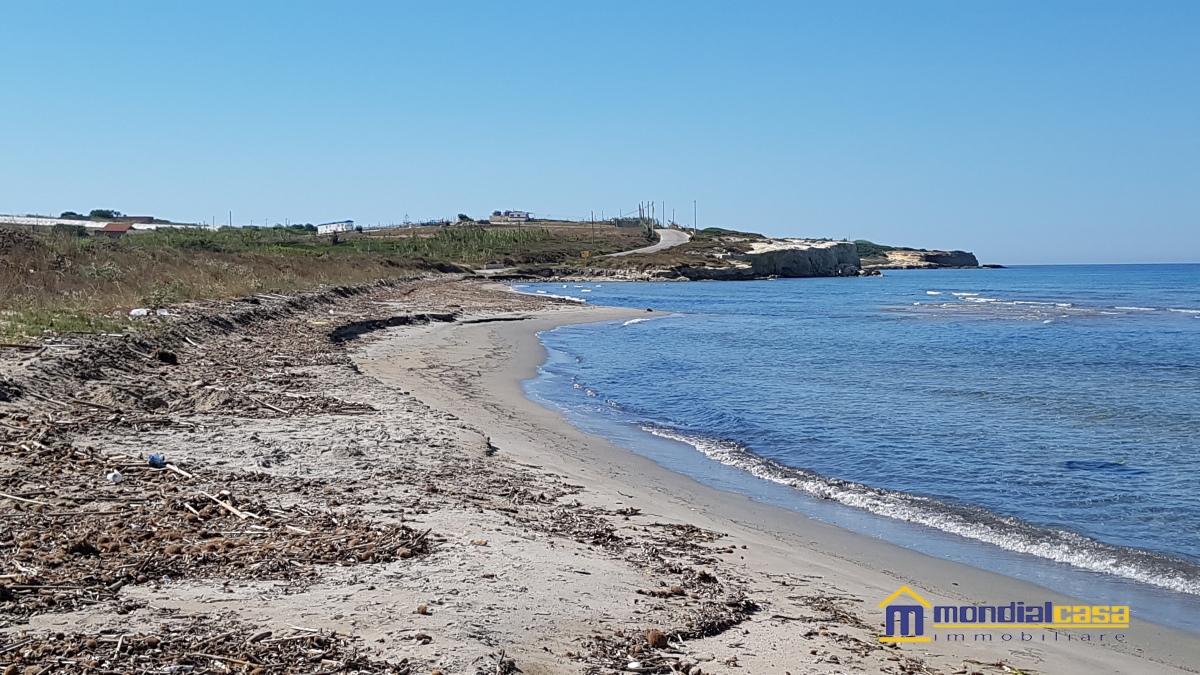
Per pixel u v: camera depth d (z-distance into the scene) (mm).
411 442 12094
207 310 24938
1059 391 21125
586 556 7617
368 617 5586
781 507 10961
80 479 8695
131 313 21453
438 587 6270
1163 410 18453
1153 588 8305
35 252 27344
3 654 4734
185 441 11055
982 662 6320
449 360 24344
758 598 7168
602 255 117812
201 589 5980
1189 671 6441
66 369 13992
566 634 5719
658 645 5750
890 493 11680
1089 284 110938
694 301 64250
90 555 6523
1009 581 8430
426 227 160375
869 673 5734
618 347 30547
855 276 136250
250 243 70625
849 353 29750
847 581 8109
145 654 4848
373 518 8117
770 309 55562
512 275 94875
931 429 16094
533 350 28359
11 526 7055
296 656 4941
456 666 4918
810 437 15305
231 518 7793
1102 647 6828
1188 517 10680
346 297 43281
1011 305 62062
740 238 146000
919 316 50094
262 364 18984
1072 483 12289
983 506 11164
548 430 15195
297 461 10461
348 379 17656
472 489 9953
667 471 12648
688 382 21922
